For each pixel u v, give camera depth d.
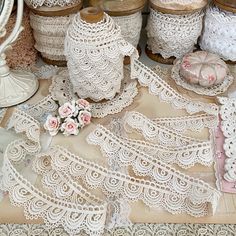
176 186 0.61
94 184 0.62
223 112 0.74
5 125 0.74
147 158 0.64
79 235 0.57
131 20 0.79
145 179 0.63
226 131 0.70
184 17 0.80
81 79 0.72
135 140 0.68
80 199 0.60
